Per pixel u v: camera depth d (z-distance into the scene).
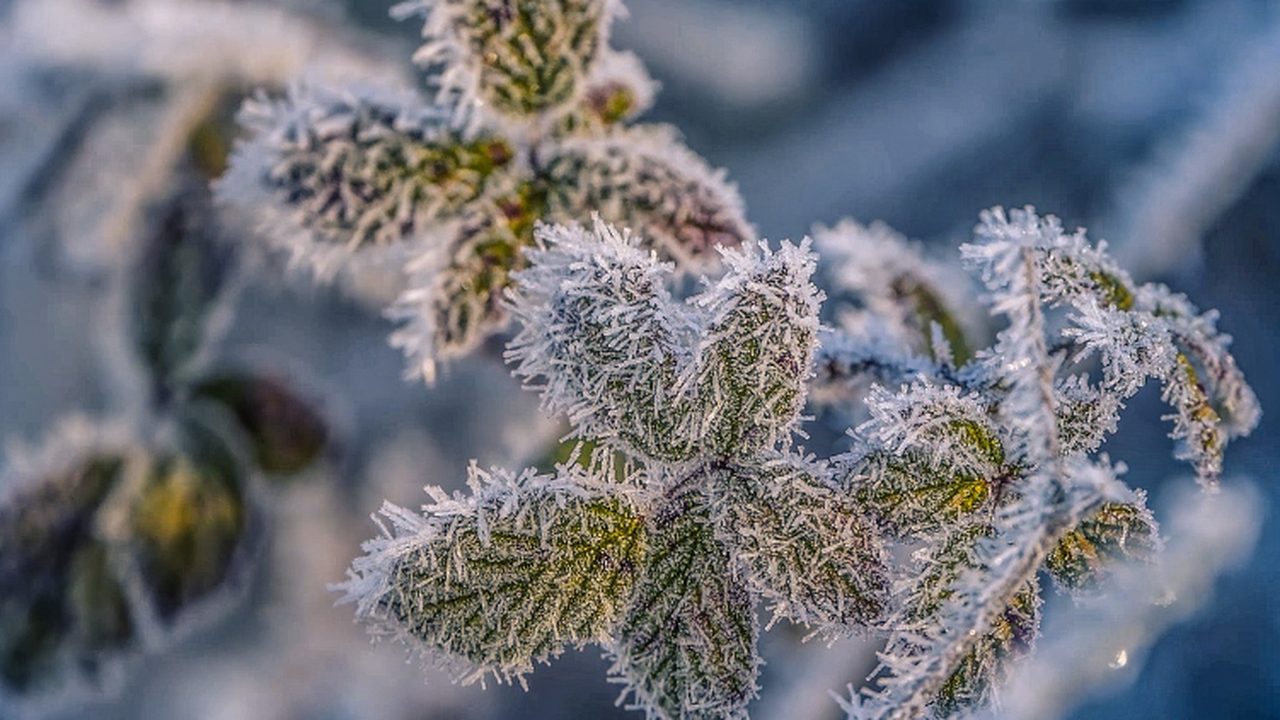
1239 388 0.40
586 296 0.37
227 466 0.51
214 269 0.51
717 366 0.37
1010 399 0.37
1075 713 0.50
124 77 0.52
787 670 0.54
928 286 0.44
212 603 0.51
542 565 0.37
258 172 0.41
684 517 0.38
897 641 0.38
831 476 0.38
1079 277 0.39
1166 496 0.55
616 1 0.41
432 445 0.55
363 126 0.41
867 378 0.41
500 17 0.41
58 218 0.52
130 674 0.54
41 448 0.53
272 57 0.51
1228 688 0.52
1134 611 0.50
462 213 0.41
